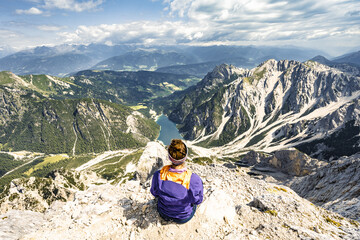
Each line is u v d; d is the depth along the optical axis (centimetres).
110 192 1012
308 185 3944
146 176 2742
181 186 529
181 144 533
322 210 1310
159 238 571
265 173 10594
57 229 686
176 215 570
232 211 745
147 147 3081
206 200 698
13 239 862
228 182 1432
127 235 612
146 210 703
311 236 668
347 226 1047
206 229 600
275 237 657
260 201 999
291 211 983
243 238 586
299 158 10125
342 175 3075
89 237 629
